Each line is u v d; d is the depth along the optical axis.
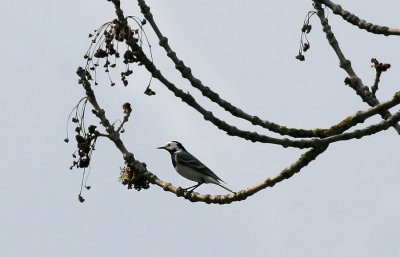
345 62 14.66
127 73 11.69
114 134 13.59
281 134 12.96
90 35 11.70
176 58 12.08
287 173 12.90
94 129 13.23
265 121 12.73
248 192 13.05
